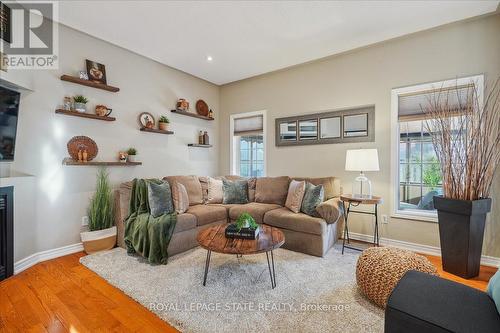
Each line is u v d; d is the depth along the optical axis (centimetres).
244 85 474
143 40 322
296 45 333
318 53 358
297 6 251
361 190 327
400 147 330
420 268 176
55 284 218
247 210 336
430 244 297
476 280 229
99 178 319
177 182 330
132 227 288
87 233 288
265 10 257
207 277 229
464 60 277
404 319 116
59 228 284
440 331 106
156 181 321
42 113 270
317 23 281
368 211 339
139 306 186
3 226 225
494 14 261
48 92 274
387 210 326
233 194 384
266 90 445
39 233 267
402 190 332
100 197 306
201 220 312
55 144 280
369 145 339
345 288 210
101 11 258
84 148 305
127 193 311
